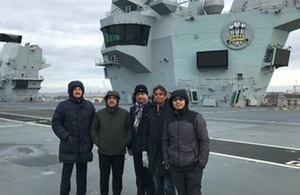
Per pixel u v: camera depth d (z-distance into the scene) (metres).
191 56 40.28
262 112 28.14
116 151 5.01
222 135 13.12
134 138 5.09
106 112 5.10
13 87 67.88
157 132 4.48
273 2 37.75
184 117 4.00
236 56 38.75
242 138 12.23
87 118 5.11
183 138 3.93
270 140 11.68
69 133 4.98
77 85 5.07
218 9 41.16
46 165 7.60
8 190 5.56
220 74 39.47
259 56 37.81
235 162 7.89
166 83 41.88
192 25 40.09
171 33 40.84
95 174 6.77
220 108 35.25
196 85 39.97
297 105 35.41
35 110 33.25
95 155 9.03
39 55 69.31
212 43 39.41
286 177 6.40
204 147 3.90
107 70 51.34
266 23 37.31
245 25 38.06
